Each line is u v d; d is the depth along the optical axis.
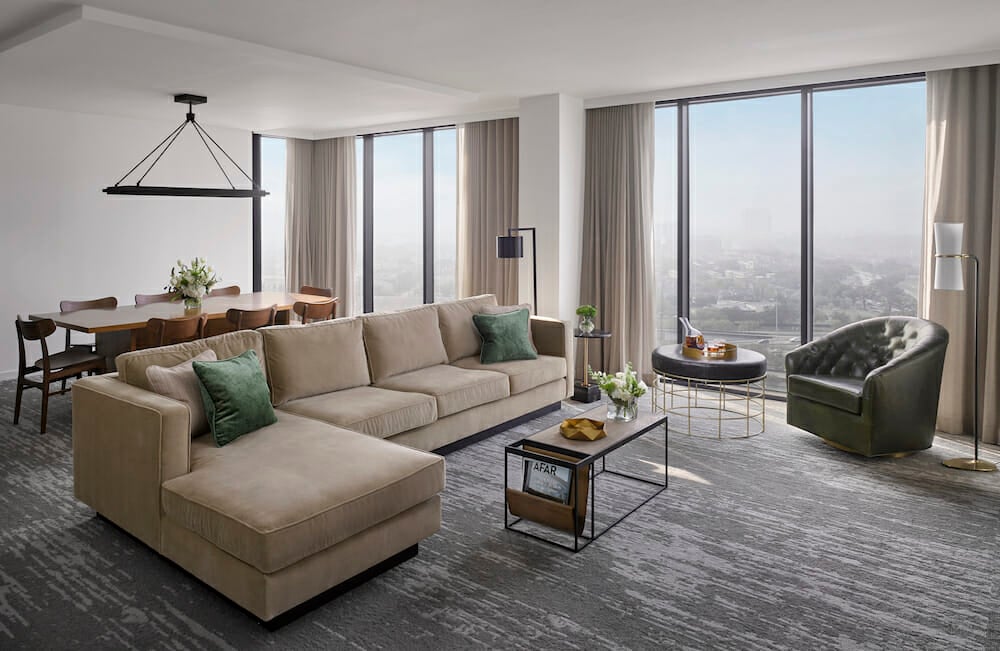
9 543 3.26
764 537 3.37
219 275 8.16
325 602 2.76
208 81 5.52
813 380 4.70
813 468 4.34
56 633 2.55
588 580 2.96
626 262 6.57
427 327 5.15
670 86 6.04
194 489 2.76
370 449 3.19
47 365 4.95
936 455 4.59
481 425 4.76
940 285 4.34
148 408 2.94
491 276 7.42
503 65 5.29
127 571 3.00
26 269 6.75
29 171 6.71
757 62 5.19
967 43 4.62
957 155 4.95
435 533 3.37
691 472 4.27
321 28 4.30
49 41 4.30
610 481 4.11
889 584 2.92
